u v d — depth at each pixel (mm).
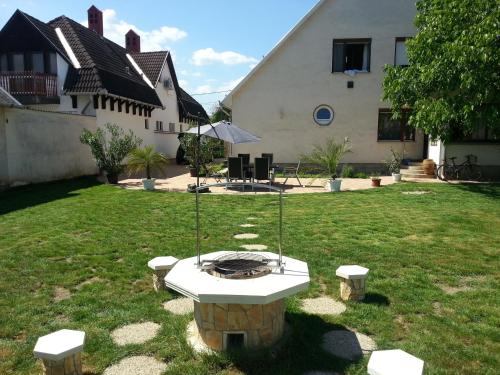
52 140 14852
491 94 10375
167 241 6547
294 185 14008
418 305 4074
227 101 17891
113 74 19703
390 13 16922
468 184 13312
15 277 4945
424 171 15352
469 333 3514
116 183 14703
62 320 3846
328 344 3385
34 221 8062
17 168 13172
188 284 3158
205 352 3172
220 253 4059
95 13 25422
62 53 17922
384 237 6723
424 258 5590
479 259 5562
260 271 3389
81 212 8992
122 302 4227
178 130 30672
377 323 3701
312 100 17594
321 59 17391
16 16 17719
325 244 6305
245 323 3150
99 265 5371
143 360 3191
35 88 17141
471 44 10078
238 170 12859
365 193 11773
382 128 17562
